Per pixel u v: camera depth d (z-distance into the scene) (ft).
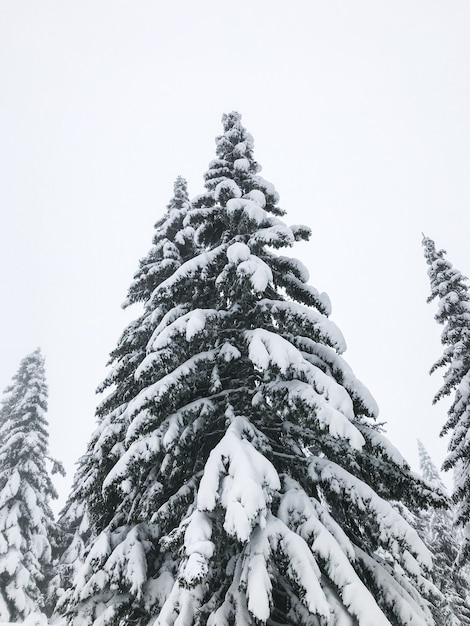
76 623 29.01
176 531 23.35
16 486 75.97
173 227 52.13
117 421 36.96
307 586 19.43
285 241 32.01
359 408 29.76
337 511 27.86
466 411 52.75
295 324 31.42
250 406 30.71
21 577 68.95
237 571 23.21
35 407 86.79
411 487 26.81
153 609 27.40
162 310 39.96
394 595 23.32
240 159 40.11
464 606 73.10
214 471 22.75
